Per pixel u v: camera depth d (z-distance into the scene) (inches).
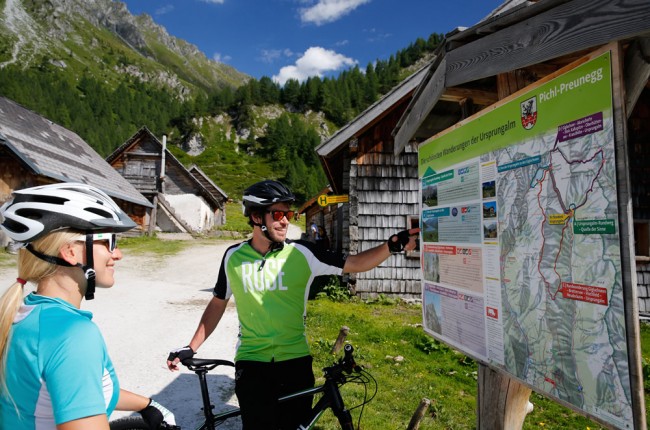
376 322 299.3
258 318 92.7
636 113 348.5
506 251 82.2
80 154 853.8
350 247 384.8
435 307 110.2
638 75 66.4
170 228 1112.2
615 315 58.9
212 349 225.6
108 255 58.9
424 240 117.0
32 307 51.2
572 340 66.5
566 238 67.8
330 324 287.6
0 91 4571.9
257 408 84.8
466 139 96.5
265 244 98.0
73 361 46.4
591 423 157.9
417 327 286.8
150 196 1109.1
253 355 91.6
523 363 77.4
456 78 95.7
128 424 87.8
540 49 73.2
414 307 366.6
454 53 96.7
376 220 388.5
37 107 4635.8
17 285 52.6
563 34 68.6
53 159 689.0
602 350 61.0
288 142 5216.5
